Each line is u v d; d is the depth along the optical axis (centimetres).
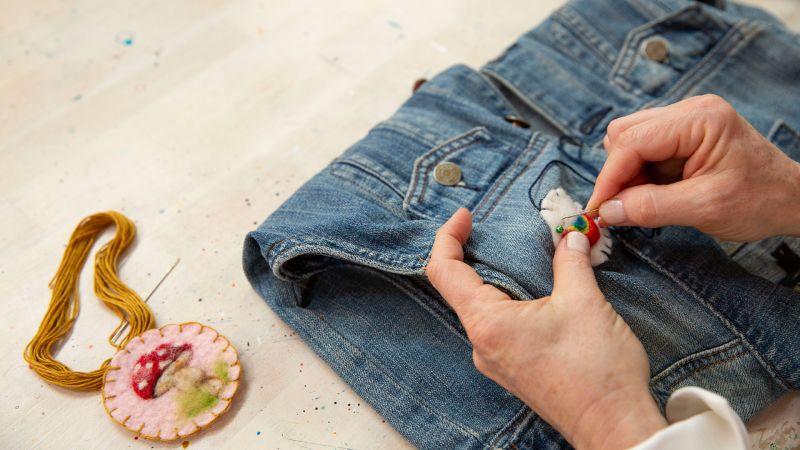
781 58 108
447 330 87
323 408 86
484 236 82
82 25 137
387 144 96
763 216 76
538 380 67
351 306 91
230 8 140
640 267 85
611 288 81
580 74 108
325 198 91
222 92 125
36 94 125
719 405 59
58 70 129
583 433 65
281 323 94
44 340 91
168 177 113
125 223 104
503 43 134
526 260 78
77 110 123
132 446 83
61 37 135
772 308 80
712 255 85
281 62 130
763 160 75
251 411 86
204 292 98
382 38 135
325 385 88
